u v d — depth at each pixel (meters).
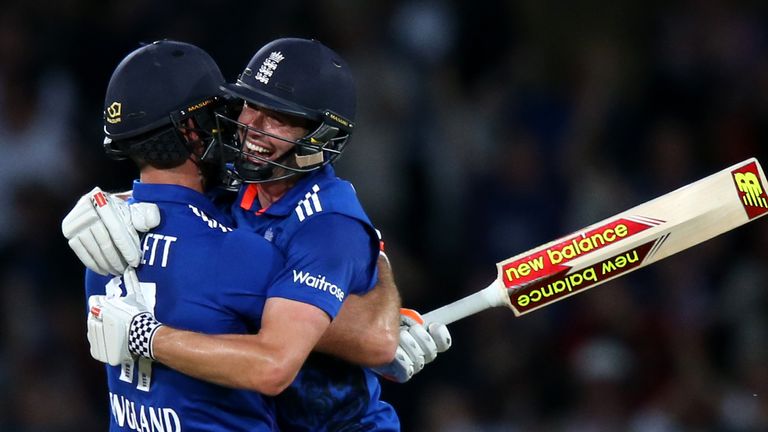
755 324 32.09
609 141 35.91
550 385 31.28
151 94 15.91
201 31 33.91
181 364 15.30
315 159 16.42
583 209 34.34
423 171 34.62
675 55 38.03
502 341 31.64
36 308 31.98
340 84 16.42
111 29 34.62
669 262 32.81
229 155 16.34
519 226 34.31
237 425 16.23
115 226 15.62
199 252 15.85
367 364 16.81
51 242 32.62
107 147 16.44
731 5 38.75
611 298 31.59
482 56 38.34
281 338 15.39
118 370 16.45
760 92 37.00
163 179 16.28
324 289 15.71
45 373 31.50
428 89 36.16
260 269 15.88
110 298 15.80
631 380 30.58
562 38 39.81
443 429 30.55
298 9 34.75
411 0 37.50
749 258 33.03
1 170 33.06
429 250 34.03
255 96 16.03
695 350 31.27
